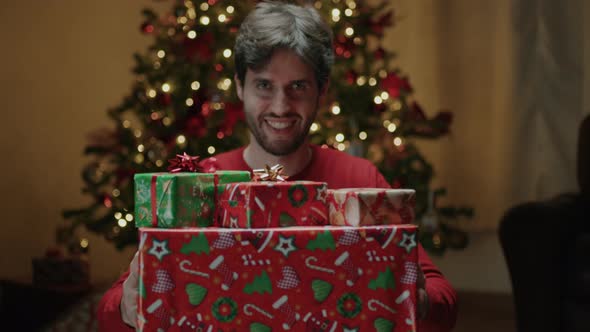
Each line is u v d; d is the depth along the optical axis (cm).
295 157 156
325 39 141
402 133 337
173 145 316
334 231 109
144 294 107
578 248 290
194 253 108
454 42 438
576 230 296
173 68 329
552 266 292
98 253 427
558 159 424
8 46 402
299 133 143
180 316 108
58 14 419
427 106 441
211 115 321
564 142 422
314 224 114
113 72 436
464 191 441
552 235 292
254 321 108
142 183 115
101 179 338
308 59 137
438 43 439
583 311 287
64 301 309
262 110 141
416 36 441
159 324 107
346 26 329
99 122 431
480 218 439
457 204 442
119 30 438
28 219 408
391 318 109
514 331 355
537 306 294
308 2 155
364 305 109
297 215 114
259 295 108
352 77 320
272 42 136
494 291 435
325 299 108
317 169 160
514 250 298
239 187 113
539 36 424
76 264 340
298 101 140
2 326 300
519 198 433
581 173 312
